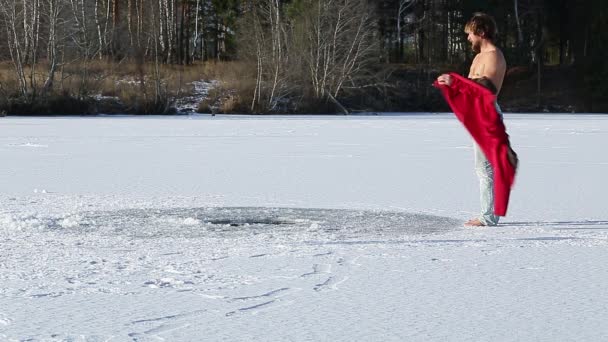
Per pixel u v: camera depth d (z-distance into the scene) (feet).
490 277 23.77
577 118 171.83
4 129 119.85
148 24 237.04
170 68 225.15
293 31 212.43
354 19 212.23
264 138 99.66
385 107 221.87
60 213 36.65
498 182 32.71
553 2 252.42
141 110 200.75
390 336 18.11
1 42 203.92
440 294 21.86
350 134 109.40
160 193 45.01
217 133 110.93
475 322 19.24
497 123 32.58
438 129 123.85
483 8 251.80
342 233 31.45
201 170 58.44
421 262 25.76
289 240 29.78
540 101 232.94
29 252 27.20
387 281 23.24
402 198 42.93
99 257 26.35
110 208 38.52
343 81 212.64
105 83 204.85
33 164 62.85
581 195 44.01
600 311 20.20
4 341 17.46
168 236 30.66
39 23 197.47
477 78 32.73
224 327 18.67
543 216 36.17
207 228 32.68
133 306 20.38
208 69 220.84
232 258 26.25
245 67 213.05
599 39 232.32
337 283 23.00
